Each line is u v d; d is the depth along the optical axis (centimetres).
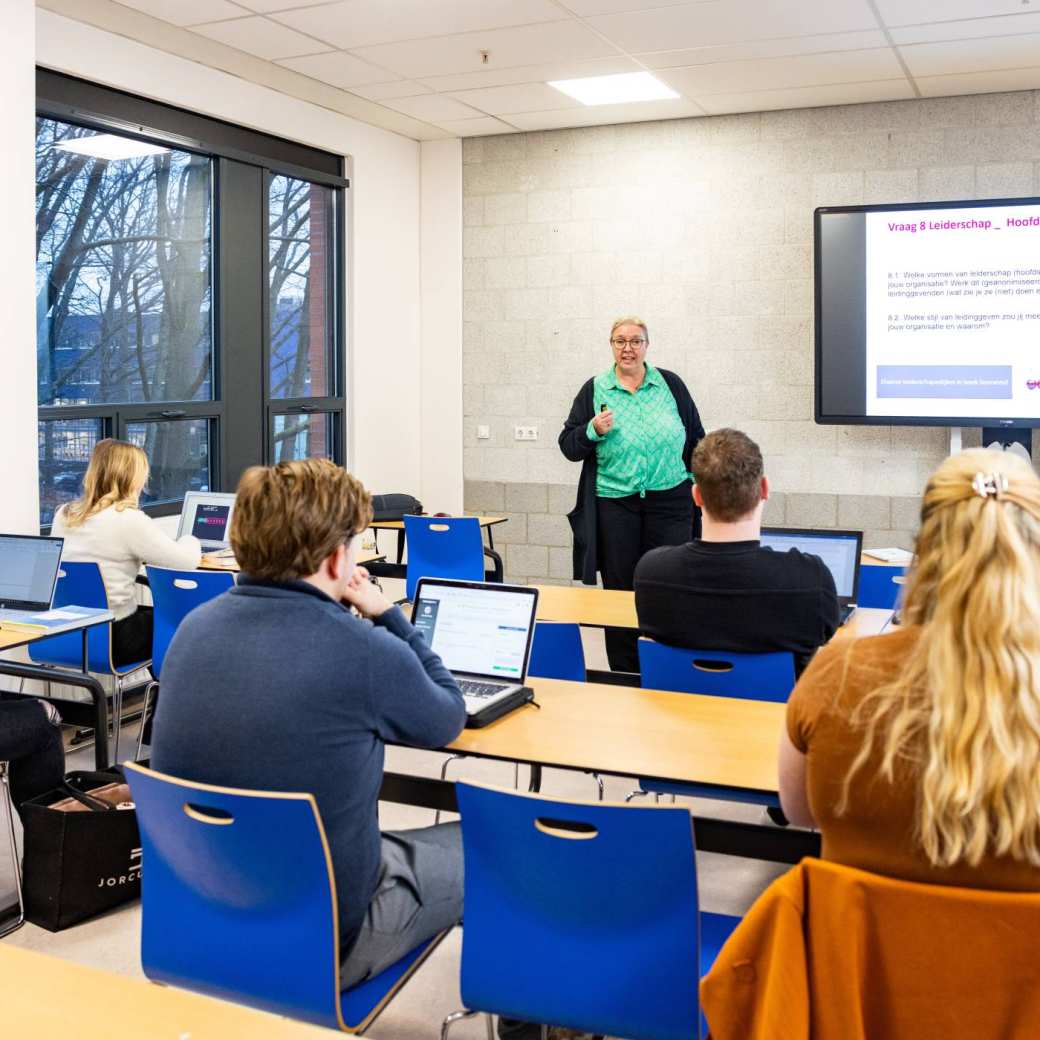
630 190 689
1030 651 117
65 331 520
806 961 127
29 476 448
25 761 315
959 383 602
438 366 755
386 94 620
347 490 187
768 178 655
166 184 569
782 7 474
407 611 521
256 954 175
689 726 236
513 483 740
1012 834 116
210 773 178
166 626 393
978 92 607
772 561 257
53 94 489
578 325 711
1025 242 582
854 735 125
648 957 164
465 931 174
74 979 124
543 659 308
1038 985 120
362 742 182
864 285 614
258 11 478
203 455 606
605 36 514
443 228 743
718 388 677
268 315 634
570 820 160
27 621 345
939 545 125
